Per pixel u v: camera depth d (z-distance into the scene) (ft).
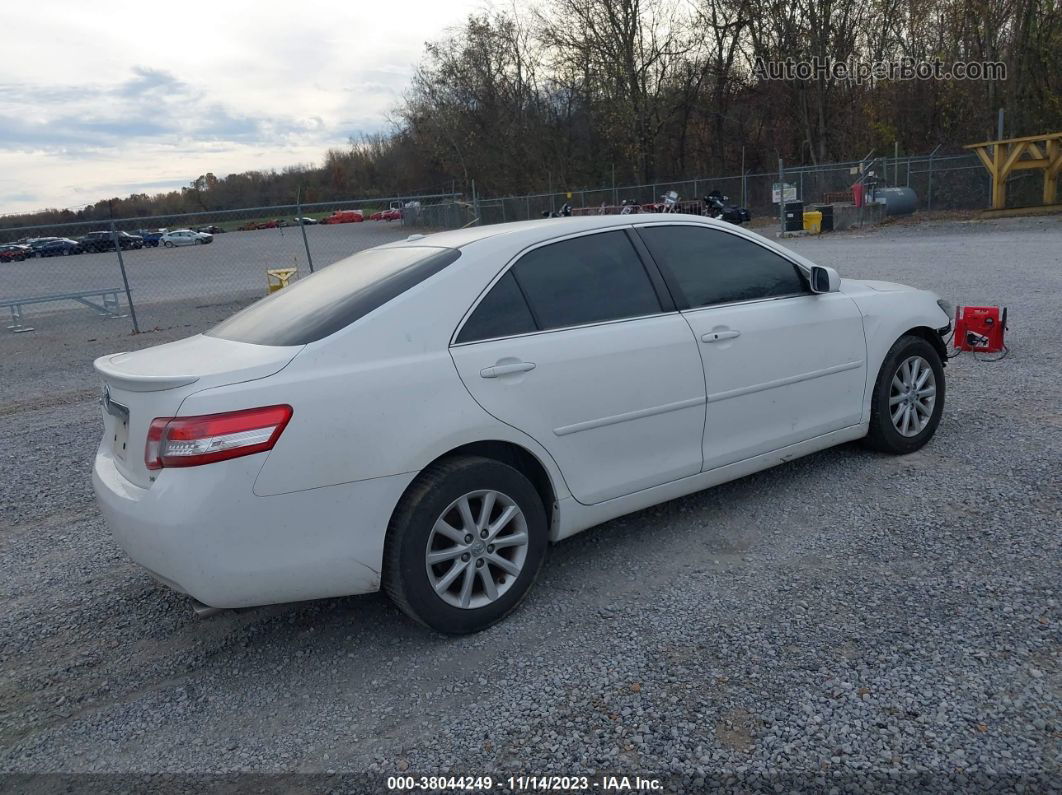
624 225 13.38
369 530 10.37
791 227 84.02
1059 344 24.95
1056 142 72.54
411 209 110.52
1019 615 10.50
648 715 9.15
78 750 9.53
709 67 126.41
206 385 9.84
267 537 9.85
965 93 102.78
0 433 24.81
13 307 53.78
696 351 13.21
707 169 136.15
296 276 59.47
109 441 11.87
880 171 95.61
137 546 10.14
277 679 10.66
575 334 12.10
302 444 9.89
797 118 121.39
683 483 13.41
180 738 9.61
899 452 16.55
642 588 12.20
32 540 16.15
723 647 10.37
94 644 11.96
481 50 145.07
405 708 9.77
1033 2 92.38
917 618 10.63
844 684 9.38
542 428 11.64
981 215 76.95
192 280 75.51
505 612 11.48
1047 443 16.55
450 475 10.75
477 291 11.52
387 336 10.76
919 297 16.93
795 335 14.51
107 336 47.29
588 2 120.78
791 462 16.83
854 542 13.00
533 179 148.15
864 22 110.22
